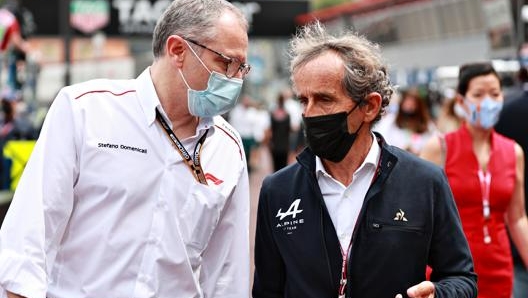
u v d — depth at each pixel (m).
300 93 4.03
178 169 3.98
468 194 5.90
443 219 4.08
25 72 17.27
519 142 7.11
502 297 5.93
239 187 4.25
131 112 3.96
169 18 3.98
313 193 4.10
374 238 3.98
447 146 6.04
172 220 3.92
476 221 5.90
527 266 6.09
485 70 6.02
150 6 25.95
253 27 26.55
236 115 25.62
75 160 3.87
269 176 4.30
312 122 3.99
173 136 3.99
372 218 4.00
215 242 4.23
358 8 46.22
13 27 14.78
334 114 3.97
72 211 3.90
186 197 3.98
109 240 3.86
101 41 25.86
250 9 26.50
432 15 44.00
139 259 3.89
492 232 5.90
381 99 4.07
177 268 3.93
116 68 26.06
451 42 43.19
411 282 4.00
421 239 4.00
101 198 3.87
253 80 51.44
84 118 3.88
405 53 47.38
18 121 13.07
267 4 26.58
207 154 4.11
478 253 5.87
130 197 3.88
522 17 22.08
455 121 9.71
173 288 3.94
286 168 4.27
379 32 47.59
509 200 5.95
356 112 4.02
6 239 3.73
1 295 3.77
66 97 3.91
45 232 3.78
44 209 3.77
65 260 3.92
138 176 3.90
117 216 3.87
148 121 3.95
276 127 22.64
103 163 3.87
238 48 3.97
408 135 10.23
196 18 3.93
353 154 4.11
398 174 4.05
